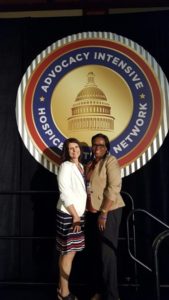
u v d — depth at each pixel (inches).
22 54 122.0
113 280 92.4
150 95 118.0
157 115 117.0
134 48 119.6
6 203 117.6
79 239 92.2
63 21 122.0
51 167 117.6
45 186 117.0
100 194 96.0
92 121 118.5
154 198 114.2
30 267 115.7
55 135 118.8
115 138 117.6
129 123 117.7
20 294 109.1
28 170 117.9
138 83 118.7
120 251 114.9
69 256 94.0
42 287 114.0
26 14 128.9
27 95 120.4
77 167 95.0
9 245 116.6
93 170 97.9
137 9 127.0
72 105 119.7
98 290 102.9
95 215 99.9
